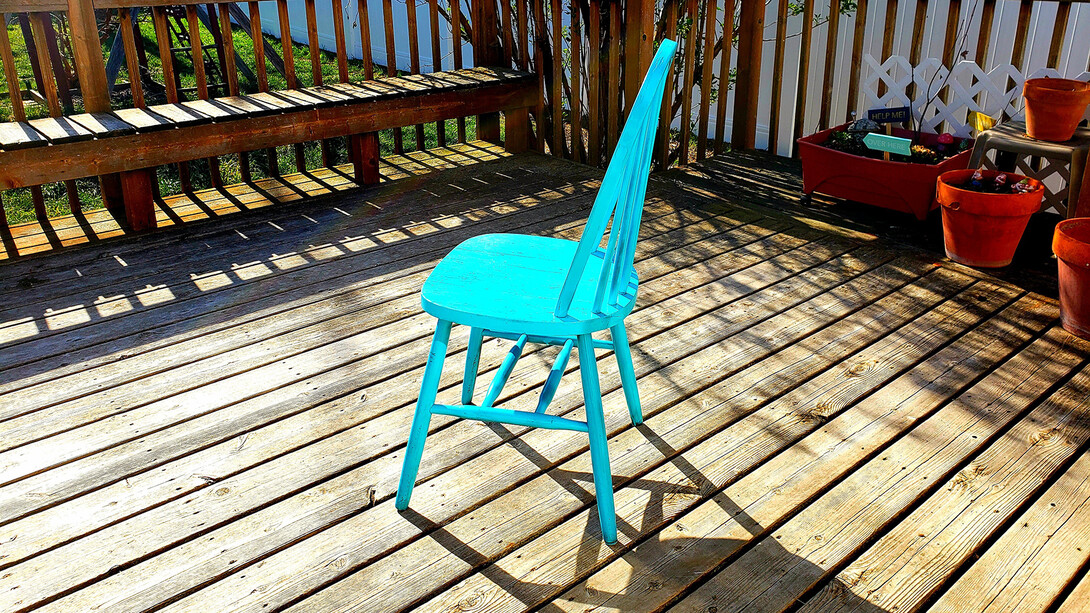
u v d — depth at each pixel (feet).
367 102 12.82
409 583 5.39
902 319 8.70
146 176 11.18
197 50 12.42
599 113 14.58
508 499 6.14
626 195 4.87
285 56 13.25
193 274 9.96
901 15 14.16
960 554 5.57
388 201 12.52
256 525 5.89
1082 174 9.82
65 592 5.32
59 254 10.57
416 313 8.93
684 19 13.80
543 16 14.33
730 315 8.82
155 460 6.57
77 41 11.21
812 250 10.44
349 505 6.08
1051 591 5.26
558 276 5.84
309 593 5.32
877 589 5.29
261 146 12.06
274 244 10.88
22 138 10.29
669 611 5.15
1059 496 6.12
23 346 8.30
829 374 7.70
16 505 6.09
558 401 7.32
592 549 5.65
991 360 7.91
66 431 6.95
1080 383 7.53
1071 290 8.21
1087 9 11.99
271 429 6.97
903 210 11.10
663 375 7.71
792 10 13.73
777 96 14.14
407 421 7.08
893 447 6.68
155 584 5.38
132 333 8.55
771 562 5.52
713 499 6.11
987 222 9.46
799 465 6.47
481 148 15.46
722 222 11.39
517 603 5.22
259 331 8.57
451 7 14.58
